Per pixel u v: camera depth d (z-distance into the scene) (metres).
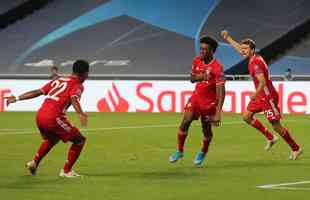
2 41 107.25
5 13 112.38
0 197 25.73
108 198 25.59
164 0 110.50
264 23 104.75
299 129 59.06
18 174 32.00
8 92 82.69
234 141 49.25
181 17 107.56
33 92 30.41
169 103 79.44
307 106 75.50
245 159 38.62
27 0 113.75
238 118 70.50
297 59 97.31
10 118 71.44
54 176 31.34
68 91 29.91
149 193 26.81
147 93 80.00
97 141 48.94
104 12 110.31
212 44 33.41
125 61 100.81
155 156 40.12
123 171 33.47
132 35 106.06
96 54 102.81
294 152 38.34
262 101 38.53
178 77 90.44
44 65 101.56
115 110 80.81
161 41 104.12
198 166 35.50
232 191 27.28
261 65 36.97
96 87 81.19
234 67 97.62
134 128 59.66
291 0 108.25
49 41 106.50
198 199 25.50
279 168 34.66
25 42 106.69
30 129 58.78
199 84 34.03
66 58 102.75
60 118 29.92
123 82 80.62
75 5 112.56
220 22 105.94
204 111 33.91
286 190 27.50
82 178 30.72
